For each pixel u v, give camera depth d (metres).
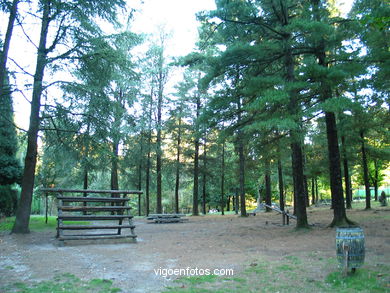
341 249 5.96
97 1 11.36
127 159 24.53
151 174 29.73
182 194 45.19
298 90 11.70
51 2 10.21
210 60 12.52
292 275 6.13
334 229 12.43
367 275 5.87
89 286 5.44
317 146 26.70
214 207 54.62
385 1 10.13
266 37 13.27
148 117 24.89
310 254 8.02
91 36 12.37
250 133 13.84
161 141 26.77
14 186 22.58
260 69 13.54
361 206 25.75
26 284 5.52
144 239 11.53
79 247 9.45
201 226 16.88
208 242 10.58
